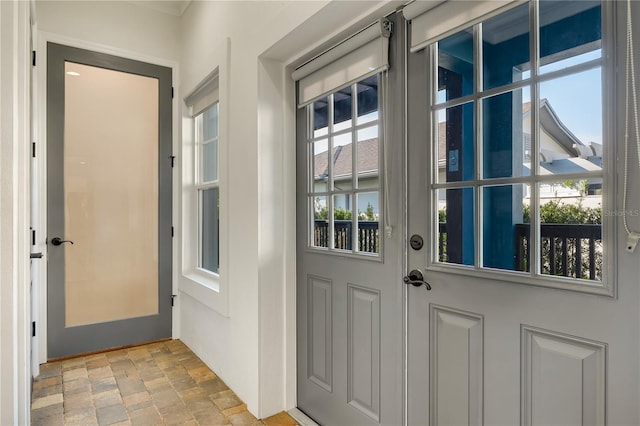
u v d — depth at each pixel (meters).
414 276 1.45
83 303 2.91
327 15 1.56
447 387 1.35
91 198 2.94
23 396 1.48
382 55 1.54
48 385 2.36
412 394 1.48
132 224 3.10
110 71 3.00
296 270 2.11
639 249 0.91
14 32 1.23
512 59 1.18
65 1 2.80
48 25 2.73
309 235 2.04
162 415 2.02
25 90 1.51
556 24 1.07
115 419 1.98
